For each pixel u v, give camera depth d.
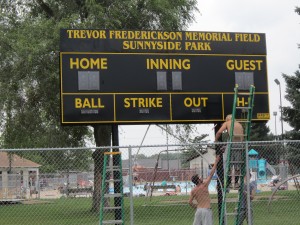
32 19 26.06
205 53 17.14
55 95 25.53
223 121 16.91
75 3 26.88
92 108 16.16
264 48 17.64
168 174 28.53
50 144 27.41
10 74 25.08
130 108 16.39
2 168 36.31
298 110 35.31
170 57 16.89
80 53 16.34
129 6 25.47
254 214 20.61
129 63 16.61
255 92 17.33
